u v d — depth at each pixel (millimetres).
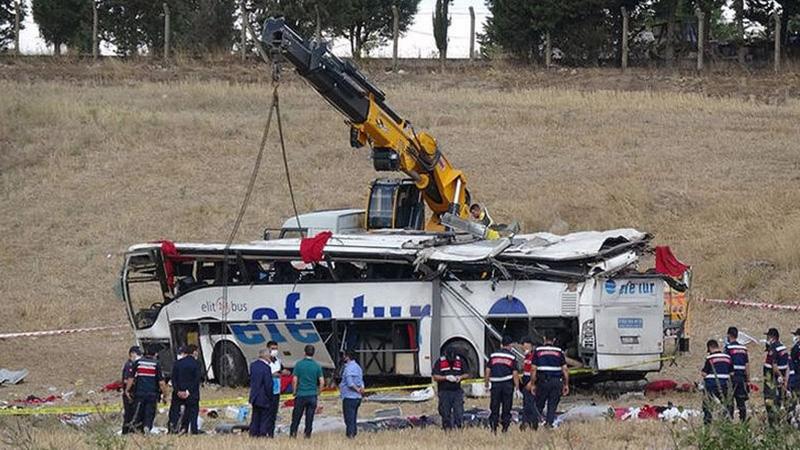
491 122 194500
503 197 162500
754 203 149250
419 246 100062
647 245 108562
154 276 111562
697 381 101375
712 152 175500
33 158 182875
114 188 172875
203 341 106062
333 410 92688
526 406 78375
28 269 148375
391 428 81250
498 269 96562
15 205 167500
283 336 102500
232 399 96375
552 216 152750
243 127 196375
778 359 82312
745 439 52000
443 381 77562
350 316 100438
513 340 98000
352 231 116250
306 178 175125
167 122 196625
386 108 104938
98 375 111625
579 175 168750
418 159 107438
